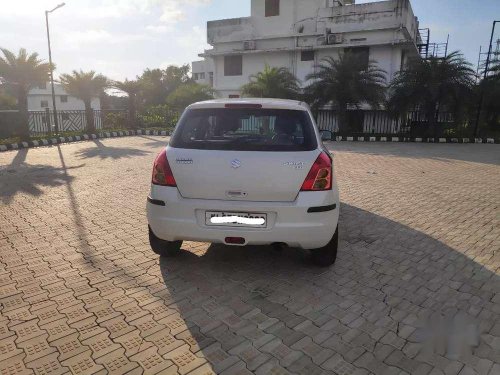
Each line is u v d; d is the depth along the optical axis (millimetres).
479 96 20562
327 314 3059
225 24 29281
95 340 2691
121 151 13555
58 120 21391
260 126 3535
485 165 11414
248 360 2500
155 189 3477
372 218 5684
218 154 3334
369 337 2766
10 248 4344
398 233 5023
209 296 3314
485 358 2547
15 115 16922
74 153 12969
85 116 21453
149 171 9383
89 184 7816
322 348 2633
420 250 4434
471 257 4242
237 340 2709
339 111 21281
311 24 26625
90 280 3580
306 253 4254
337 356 2553
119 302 3197
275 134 3490
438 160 12469
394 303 3242
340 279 3670
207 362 2479
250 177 3271
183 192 3395
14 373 2363
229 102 3666
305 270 3852
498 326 2920
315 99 20984
